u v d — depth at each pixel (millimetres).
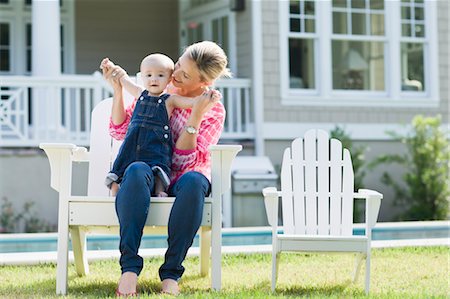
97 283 5805
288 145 12930
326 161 5945
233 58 13227
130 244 4938
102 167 5973
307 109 13055
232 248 7441
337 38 13312
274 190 5395
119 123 5527
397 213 13344
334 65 13375
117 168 5262
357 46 13484
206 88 5473
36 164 11391
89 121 11570
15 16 14156
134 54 15289
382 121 13516
